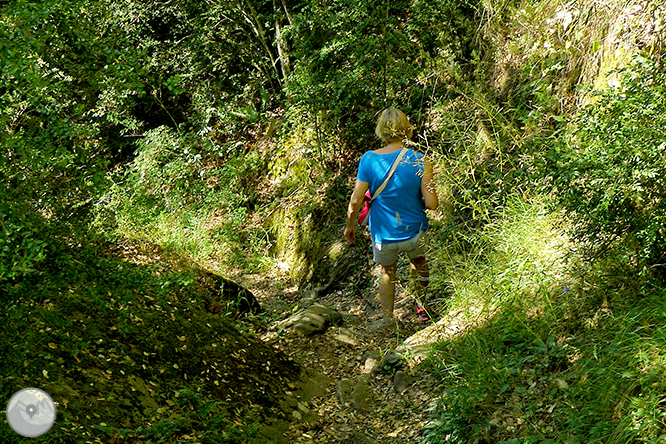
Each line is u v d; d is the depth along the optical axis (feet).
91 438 8.88
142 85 8.70
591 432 8.65
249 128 34.88
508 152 17.02
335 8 25.62
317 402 13.35
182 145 31.99
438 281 15.51
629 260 10.58
